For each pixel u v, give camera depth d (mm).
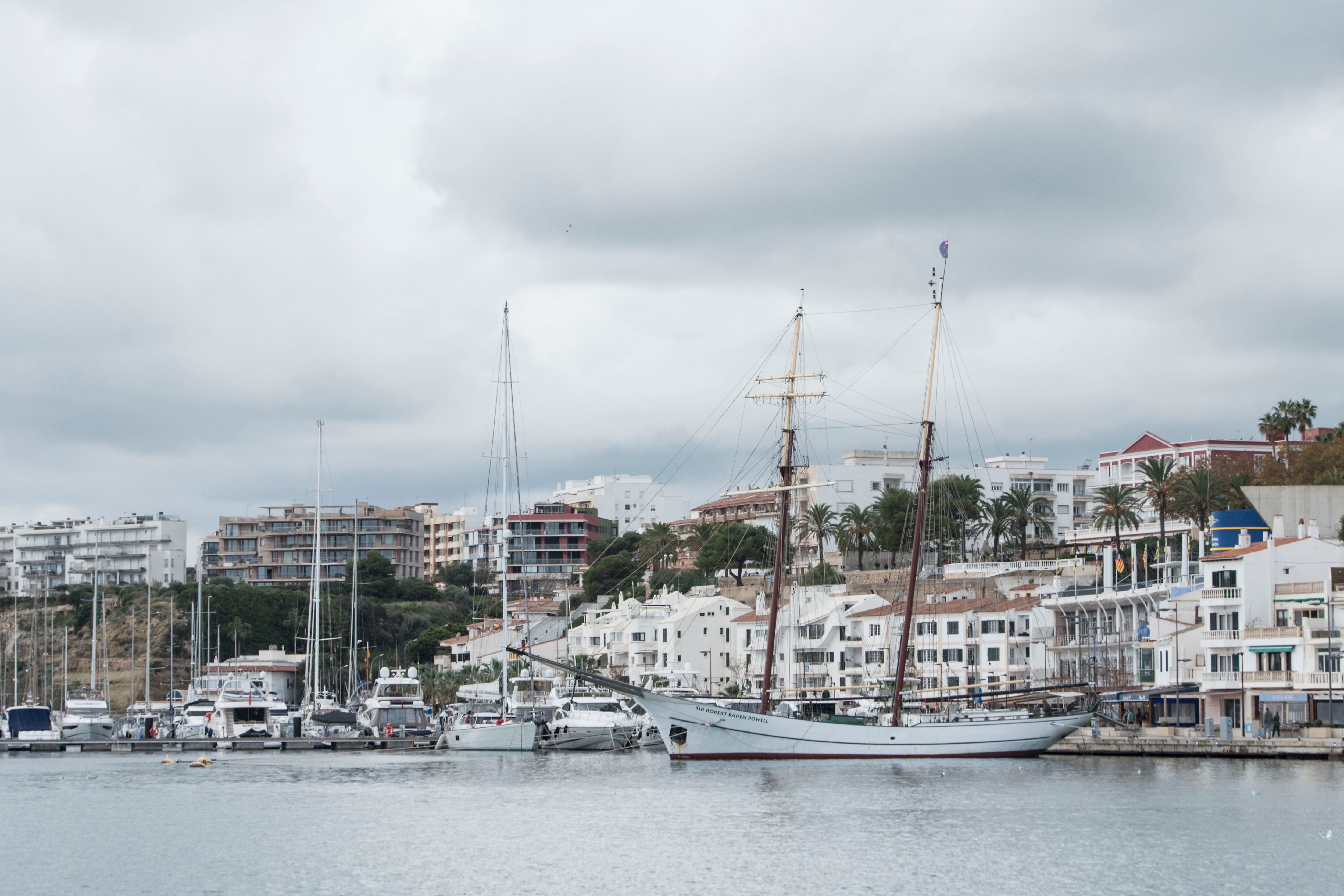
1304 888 67500
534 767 127750
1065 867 72312
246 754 149750
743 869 72812
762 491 135750
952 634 177375
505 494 156625
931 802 95125
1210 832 81562
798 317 135500
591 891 68250
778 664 199500
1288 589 135625
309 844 81688
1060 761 123375
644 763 129000
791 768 118625
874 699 141750
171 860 77375
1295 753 120250
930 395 131750
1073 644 164750
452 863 75438
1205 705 136875
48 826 90062
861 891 67625
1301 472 185250
